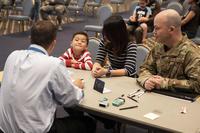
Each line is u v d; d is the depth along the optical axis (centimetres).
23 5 750
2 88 188
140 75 249
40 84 181
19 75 183
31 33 192
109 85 241
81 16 1028
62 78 185
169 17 223
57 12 834
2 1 908
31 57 186
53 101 189
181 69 233
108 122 291
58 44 668
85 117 232
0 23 847
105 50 287
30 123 180
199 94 225
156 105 205
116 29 265
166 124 179
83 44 294
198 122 183
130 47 275
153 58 250
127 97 217
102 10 632
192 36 529
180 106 205
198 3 538
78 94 196
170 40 230
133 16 604
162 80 229
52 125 191
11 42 668
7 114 183
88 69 282
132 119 185
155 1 612
